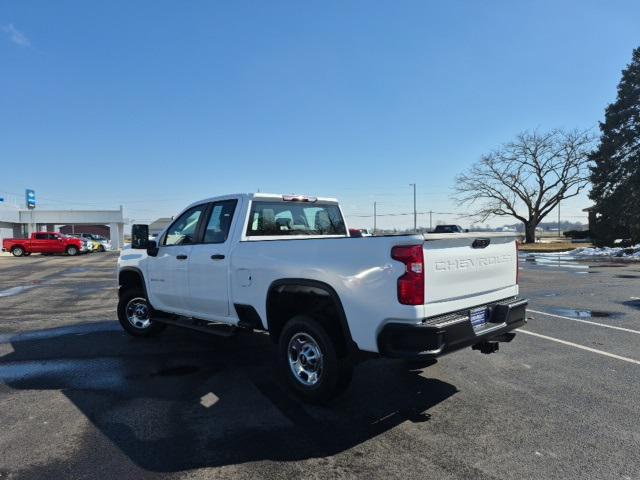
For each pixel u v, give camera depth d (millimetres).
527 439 3760
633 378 5250
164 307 6598
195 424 4098
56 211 52344
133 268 7094
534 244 44125
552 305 10148
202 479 3217
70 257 36062
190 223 6188
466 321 4121
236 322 5367
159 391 4945
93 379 5355
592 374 5391
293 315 5055
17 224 53125
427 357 3791
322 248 4398
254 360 6109
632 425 4012
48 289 14266
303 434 3889
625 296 11461
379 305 3961
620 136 34719
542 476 3207
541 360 5953
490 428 3967
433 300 3957
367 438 3807
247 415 4289
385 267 3934
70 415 4320
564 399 4617
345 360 4418
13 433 3949
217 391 4930
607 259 25797
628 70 35250
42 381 5293
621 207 33656
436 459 3455
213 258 5578
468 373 5438
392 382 5156
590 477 3188
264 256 4941
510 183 47938
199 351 6562
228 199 5711
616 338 7113
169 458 3504
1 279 17594
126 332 7727
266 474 3273
